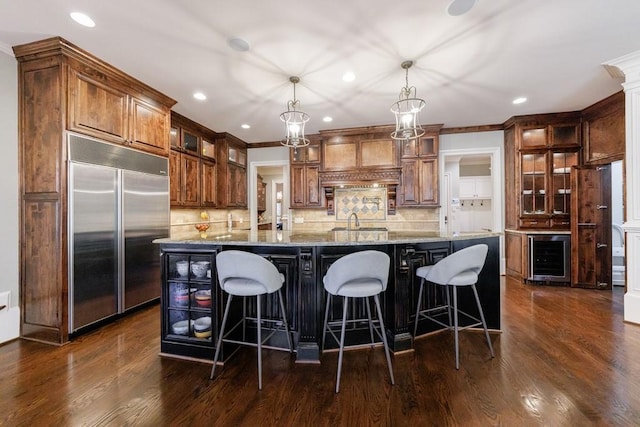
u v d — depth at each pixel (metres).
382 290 1.88
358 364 2.04
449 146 4.88
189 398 1.68
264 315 2.31
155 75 2.91
